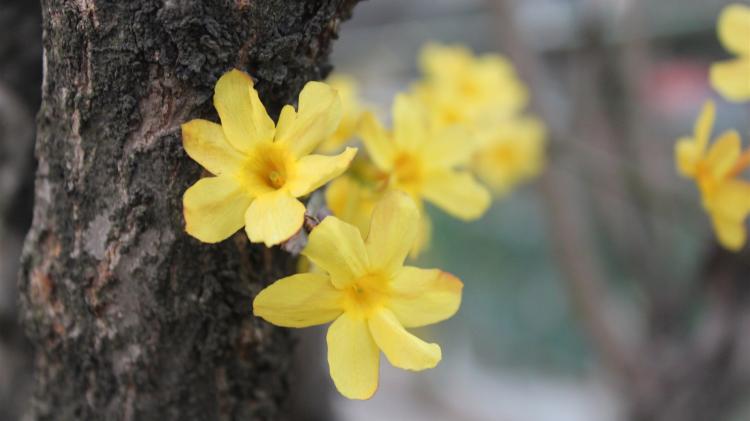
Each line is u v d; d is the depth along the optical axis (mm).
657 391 398
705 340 377
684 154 249
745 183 249
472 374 940
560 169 440
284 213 211
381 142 245
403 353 217
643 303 440
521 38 432
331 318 219
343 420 339
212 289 228
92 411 241
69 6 215
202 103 218
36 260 234
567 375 912
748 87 257
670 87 818
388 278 221
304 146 215
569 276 444
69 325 234
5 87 285
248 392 243
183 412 240
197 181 217
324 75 235
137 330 231
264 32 217
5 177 292
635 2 432
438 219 923
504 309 935
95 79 218
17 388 302
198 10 213
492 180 416
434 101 315
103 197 224
